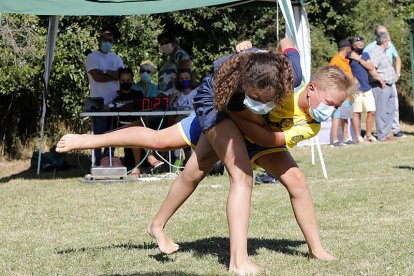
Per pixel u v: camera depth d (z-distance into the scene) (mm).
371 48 27219
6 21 21484
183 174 8305
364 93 26828
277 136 7699
